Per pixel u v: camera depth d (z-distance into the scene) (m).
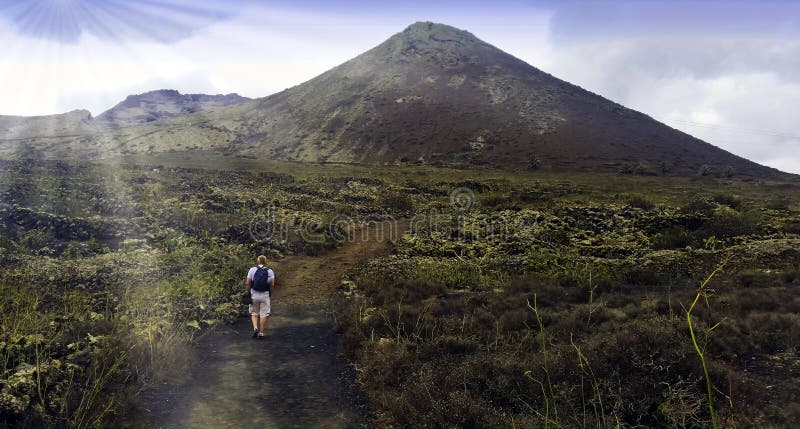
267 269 9.02
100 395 5.34
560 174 63.88
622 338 6.21
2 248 11.98
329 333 9.15
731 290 11.30
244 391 6.23
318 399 6.07
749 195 39.50
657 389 5.27
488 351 7.06
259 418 5.45
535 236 19.86
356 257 17.28
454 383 5.75
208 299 10.44
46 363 5.50
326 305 11.29
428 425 5.00
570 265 14.55
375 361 6.96
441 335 7.73
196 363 7.16
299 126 117.19
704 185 50.62
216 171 40.16
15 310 7.03
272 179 37.78
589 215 23.77
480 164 77.44
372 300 11.09
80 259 12.45
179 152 92.06
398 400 5.54
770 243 17.30
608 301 10.03
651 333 6.24
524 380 5.76
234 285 12.02
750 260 14.85
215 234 17.53
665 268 14.39
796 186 52.00
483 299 10.57
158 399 5.75
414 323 8.47
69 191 21.55
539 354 6.54
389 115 111.81
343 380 6.77
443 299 10.81
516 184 42.62
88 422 4.68
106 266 11.74
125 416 5.17
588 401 5.20
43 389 5.03
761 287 11.45
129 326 7.62
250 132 119.44
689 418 4.78
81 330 6.87
